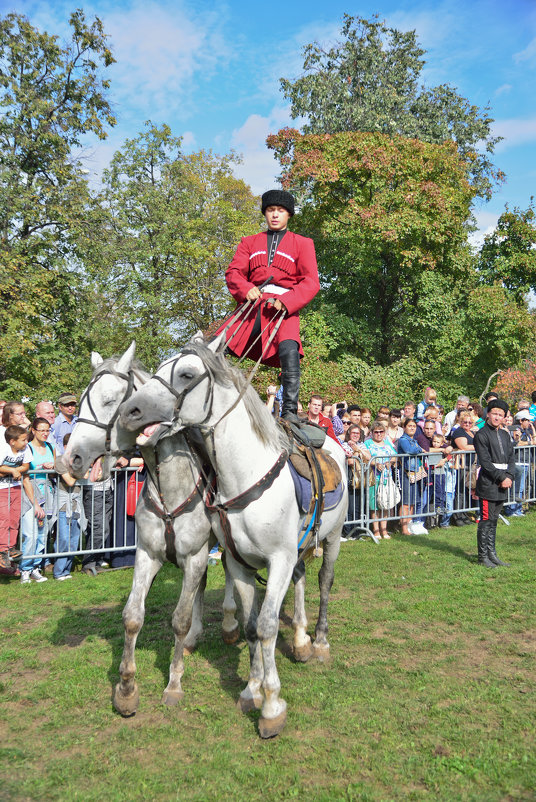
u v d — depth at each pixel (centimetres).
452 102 2752
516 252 2181
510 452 724
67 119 2056
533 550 809
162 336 2450
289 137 1973
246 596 377
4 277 1769
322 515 427
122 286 2442
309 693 400
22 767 321
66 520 709
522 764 319
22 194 1911
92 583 675
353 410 957
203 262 2573
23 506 679
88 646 486
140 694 404
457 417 1116
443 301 1977
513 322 1997
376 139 1909
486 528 731
